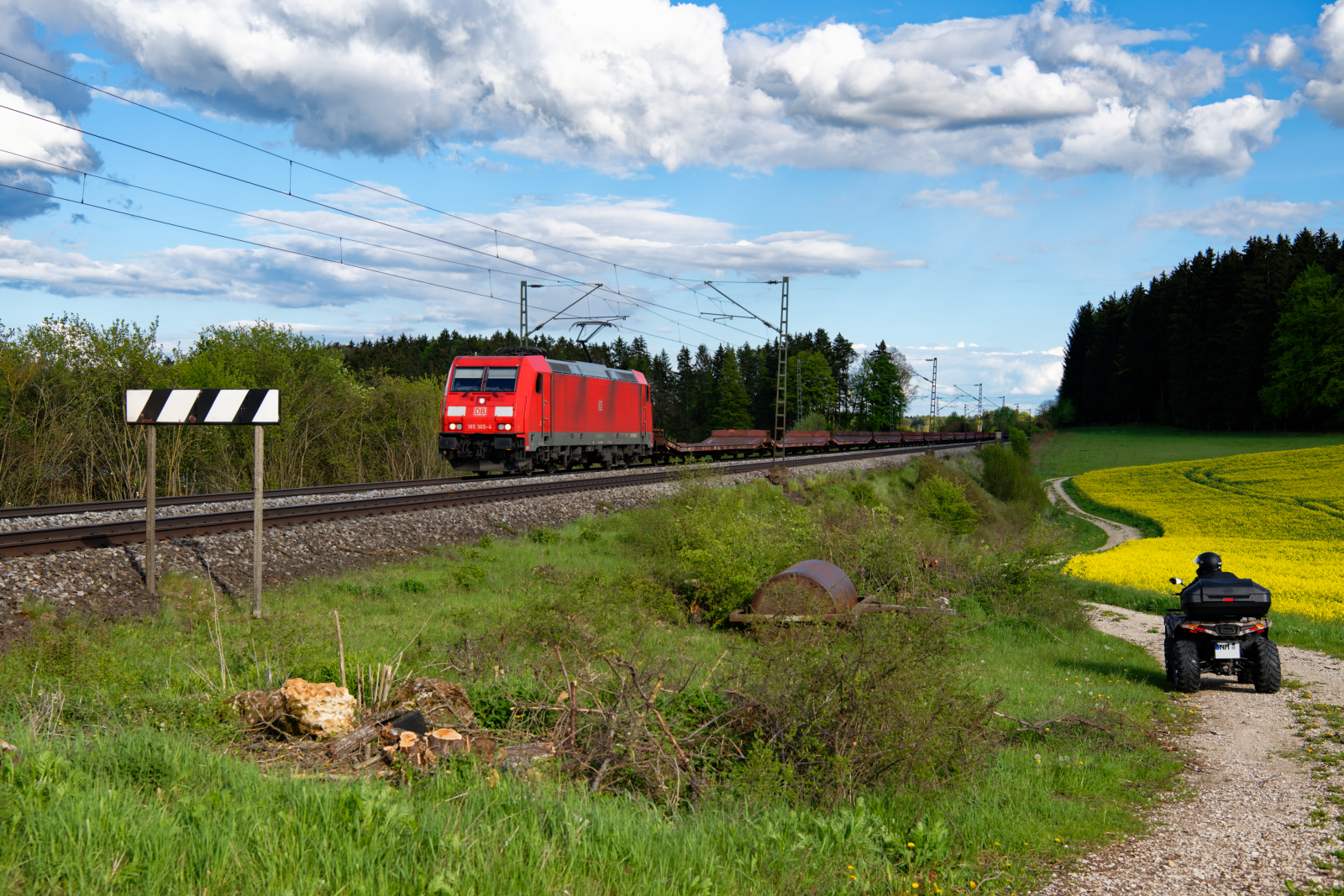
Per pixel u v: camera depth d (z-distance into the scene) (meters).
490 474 29.12
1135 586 25.20
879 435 68.69
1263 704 10.34
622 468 36.19
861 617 7.33
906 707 6.30
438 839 4.09
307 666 8.00
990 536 35.00
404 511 17.80
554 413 28.94
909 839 5.26
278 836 3.93
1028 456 93.00
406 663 8.53
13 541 11.59
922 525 25.31
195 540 13.22
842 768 5.94
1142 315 124.31
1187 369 105.38
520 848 4.12
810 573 12.95
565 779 5.81
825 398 123.12
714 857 4.46
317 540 14.85
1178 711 9.95
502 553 16.83
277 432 28.75
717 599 13.73
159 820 3.91
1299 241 108.12
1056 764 7.30
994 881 4.75
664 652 9.91
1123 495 62.12
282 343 30.11
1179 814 6.09
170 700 6.67
